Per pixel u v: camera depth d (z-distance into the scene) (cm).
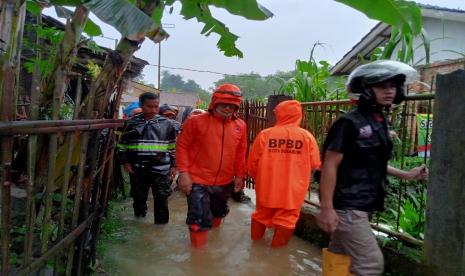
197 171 425
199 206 417
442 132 288
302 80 700
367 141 247
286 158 409
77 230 254
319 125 488
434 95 297
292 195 405
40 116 289
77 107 231
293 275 363
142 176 502
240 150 452
